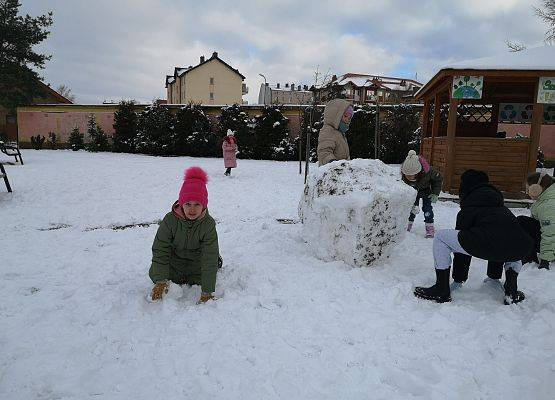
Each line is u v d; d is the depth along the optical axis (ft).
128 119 80.79
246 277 12.75
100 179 38.32
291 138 76.95
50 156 66.95
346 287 11.88
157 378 7.89
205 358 8.46
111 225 22.30
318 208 13.88
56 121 86.94
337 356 8.56
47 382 7.79
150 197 30.12
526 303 11.18
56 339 9.29
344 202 13.20
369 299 11.14
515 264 11.36
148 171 45.01
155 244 11.35
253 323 9.83
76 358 8.54
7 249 17.11
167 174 42.55
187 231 11.21
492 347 8.94
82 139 84.23
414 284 12.53
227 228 20.22
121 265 14.75
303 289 11.78
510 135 71.05
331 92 69.05
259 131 74.02
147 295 11.53
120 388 7.61
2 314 10.59
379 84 191.83
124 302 11.02
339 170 13.94
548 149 70.74
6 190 32.37
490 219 11.04
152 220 23.50
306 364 8.30
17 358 8.57
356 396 7.40
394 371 8.11
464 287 12.66
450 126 31.50
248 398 7.34
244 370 8.09
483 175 12.00
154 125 76.54
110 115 85.35
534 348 8.91
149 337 9.27
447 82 32.99
